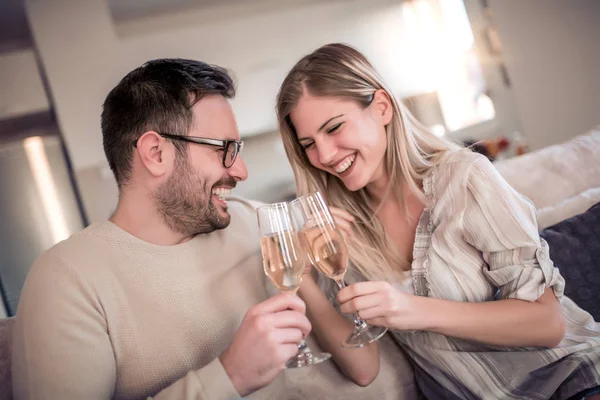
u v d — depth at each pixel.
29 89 3.94
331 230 1.30
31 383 1.32
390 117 1.65
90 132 3.89
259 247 1.73
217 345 1.51
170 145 1.52
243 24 4.01
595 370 1.36
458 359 1.57
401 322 1.36
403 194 1.70
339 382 1.70
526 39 4.09
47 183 3.99
